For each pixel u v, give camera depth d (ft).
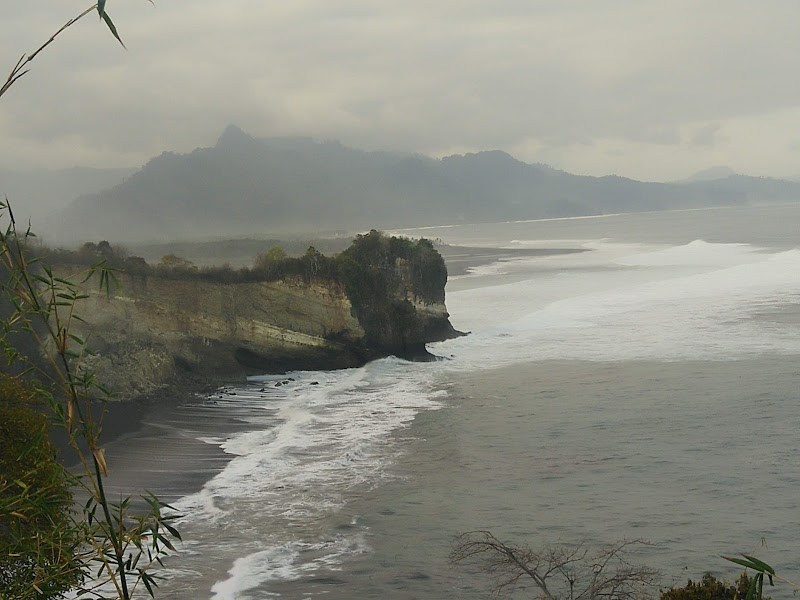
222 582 71.61
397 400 150.00
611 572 72.59
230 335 181.88
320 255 193.67
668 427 122.83
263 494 96.12
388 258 219.61
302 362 188.03
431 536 82.79
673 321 224.33
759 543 80.23
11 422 55.21
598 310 253.65
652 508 90.07
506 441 118.42
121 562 20.24
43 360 139.13
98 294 165.07
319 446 118.11
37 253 160.86
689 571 74.28
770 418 125.29
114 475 103.24
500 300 291.99
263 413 143.13
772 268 347.15
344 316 190.19
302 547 80.18
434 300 219.61
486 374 171.63
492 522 86.53
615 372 164.45
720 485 96.99
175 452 115.24
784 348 178.91
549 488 97.60
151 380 158.40
